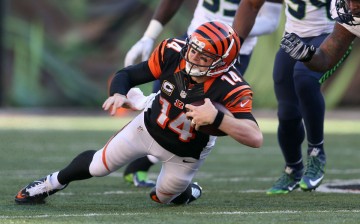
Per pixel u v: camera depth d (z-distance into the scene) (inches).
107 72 1808.6
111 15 1793.8
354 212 521.3
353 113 1845.5
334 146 1218.0
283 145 660.1
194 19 733.3
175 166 529.0
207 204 577.0
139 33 1795.0
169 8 728.3
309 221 471.5
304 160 1019.3
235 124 454.9
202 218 483.8
